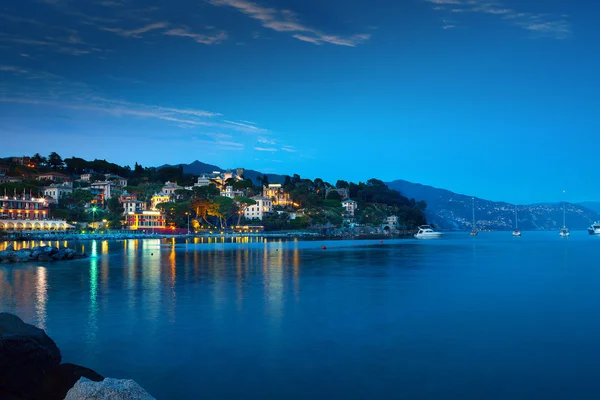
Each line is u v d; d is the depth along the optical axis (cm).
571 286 4312
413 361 1947
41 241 17038
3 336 1357
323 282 4562
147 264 6781
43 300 3419
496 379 1738
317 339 2291
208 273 5456
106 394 962
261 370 1828
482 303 3344
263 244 15238
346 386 1667
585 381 1712
